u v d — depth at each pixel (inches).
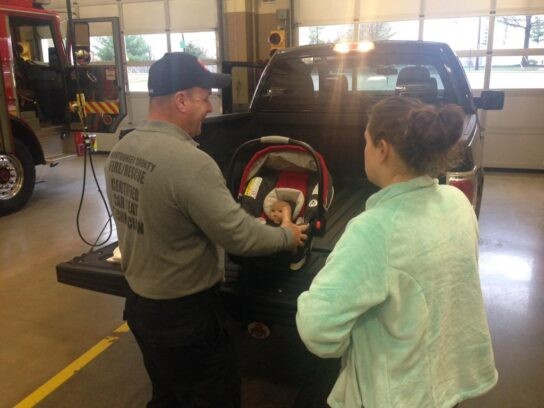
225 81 67.7
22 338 112.7
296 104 147.5
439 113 40.5
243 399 88.7
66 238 182.1
